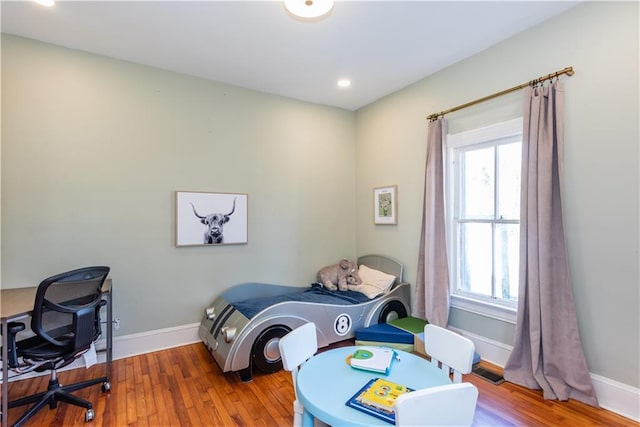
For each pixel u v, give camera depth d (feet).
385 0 7.38
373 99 13.79
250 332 8.75
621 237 7.09
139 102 10.45
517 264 9.23
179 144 11.09
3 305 6.88
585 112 7.61
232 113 12.12
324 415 4.39
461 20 8.23
